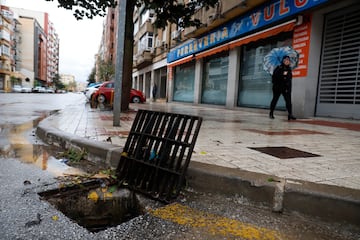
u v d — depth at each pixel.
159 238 1.70
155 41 26.17
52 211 2.00
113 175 2.77
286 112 9.71
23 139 4.72
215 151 3.51
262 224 1.93
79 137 4.05
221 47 13.46
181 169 2.50
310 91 8.80
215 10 12.88
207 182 2.45
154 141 2.79
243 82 12.70
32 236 1.66
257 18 10.70
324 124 7.20
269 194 2.16
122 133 4.78
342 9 8.00
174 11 9.69
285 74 8.20
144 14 28.28
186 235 1.75
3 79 54.03
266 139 4.61
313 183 2.18
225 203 2.29
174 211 2.10
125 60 9.43
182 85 19.58
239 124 6.84
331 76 8.42
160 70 24.73
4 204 2.07
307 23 8.76
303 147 3.96
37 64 82.62
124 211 2.39
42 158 3.49
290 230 1.86
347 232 1.86
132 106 13.84
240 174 2.38
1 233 1.67
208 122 7.11
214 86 15.27
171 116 2.68
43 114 9.29
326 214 1.96
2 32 52.31
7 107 12.30
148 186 2.45
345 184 2.29
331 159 3.21
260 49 11.57
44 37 93.00
